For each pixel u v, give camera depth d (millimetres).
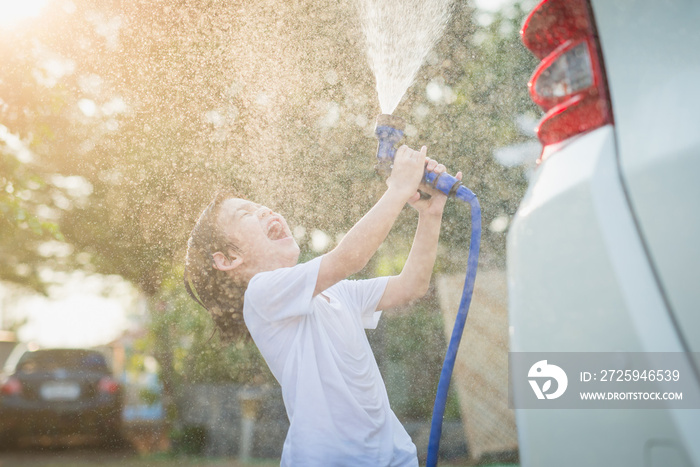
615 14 925
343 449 1333
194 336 6574
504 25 5078
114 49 5461
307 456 1315
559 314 878
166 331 6602
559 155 972
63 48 5375
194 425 5805
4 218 5617
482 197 4660
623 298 802
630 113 882
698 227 763
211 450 5473
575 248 872
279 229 1713
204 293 1735
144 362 6559
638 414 784
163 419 5941
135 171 5816
